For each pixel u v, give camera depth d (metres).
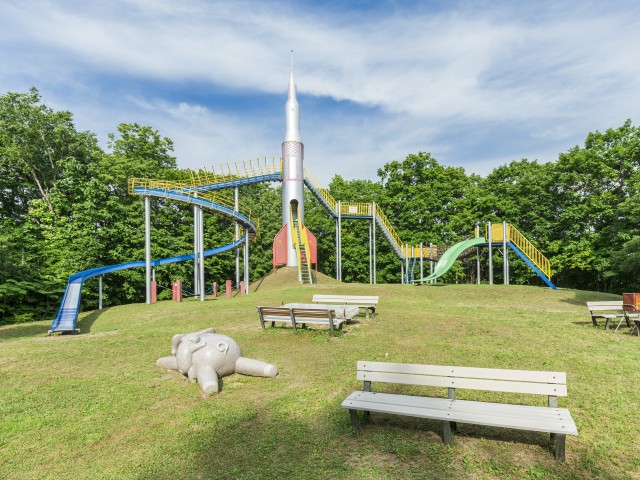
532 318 13.90
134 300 33.84
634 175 32.31
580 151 35.50
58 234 28.80
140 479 4.49
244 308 17.22
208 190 29.94
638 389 6.51
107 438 5.60
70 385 7.87
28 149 31.25
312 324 12.36
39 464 4.94
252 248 47.16
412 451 4.74
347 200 48.38
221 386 7.50
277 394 6.94
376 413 5.99
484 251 39.16
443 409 4.94
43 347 11.20
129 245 33.84
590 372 7.43
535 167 42.97
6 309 23.84
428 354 8.80
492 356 8.55
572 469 4.31
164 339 11.64
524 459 4.52
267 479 4.33
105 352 10.41
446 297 22.00
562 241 36.16
